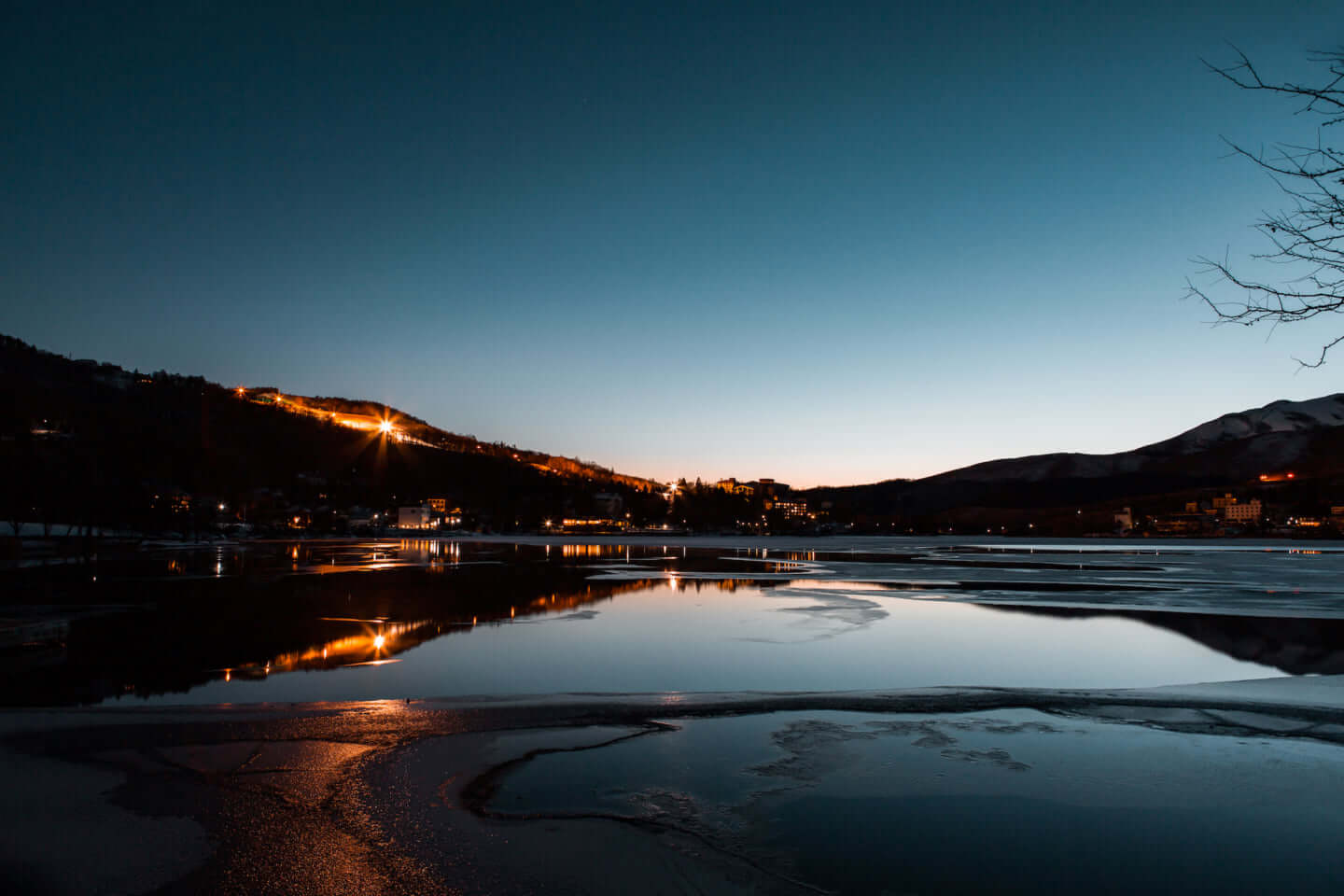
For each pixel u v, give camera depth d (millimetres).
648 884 4891
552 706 9875
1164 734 8562
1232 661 17312
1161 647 19250
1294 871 5184
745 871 5105
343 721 8922
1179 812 6238
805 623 23719
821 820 6023
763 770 7254
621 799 6445
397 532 181625
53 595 31078
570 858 5270
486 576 45125
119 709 9547
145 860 5195
